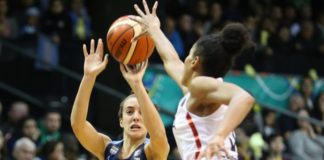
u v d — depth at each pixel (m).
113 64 10.15
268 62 12.52
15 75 11.54
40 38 11.51
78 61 11.79
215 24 12.80
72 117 4.97
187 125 4.28
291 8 14.34
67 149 8.66
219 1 13.77
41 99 11.51
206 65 4.29
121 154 5.10
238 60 12.06
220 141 3.75
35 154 8.48
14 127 9.62
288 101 11.95
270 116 11.01
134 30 4.78
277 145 10.13
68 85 11.71
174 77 4.79
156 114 4.72
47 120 9.35
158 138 4.75
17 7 12.06
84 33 12.12
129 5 10.10
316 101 11.88
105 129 10.22
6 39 11.41
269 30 13.37
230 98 3.93
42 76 11.62
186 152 4.29
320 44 13.66
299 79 12.05
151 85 10.55
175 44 11.70
